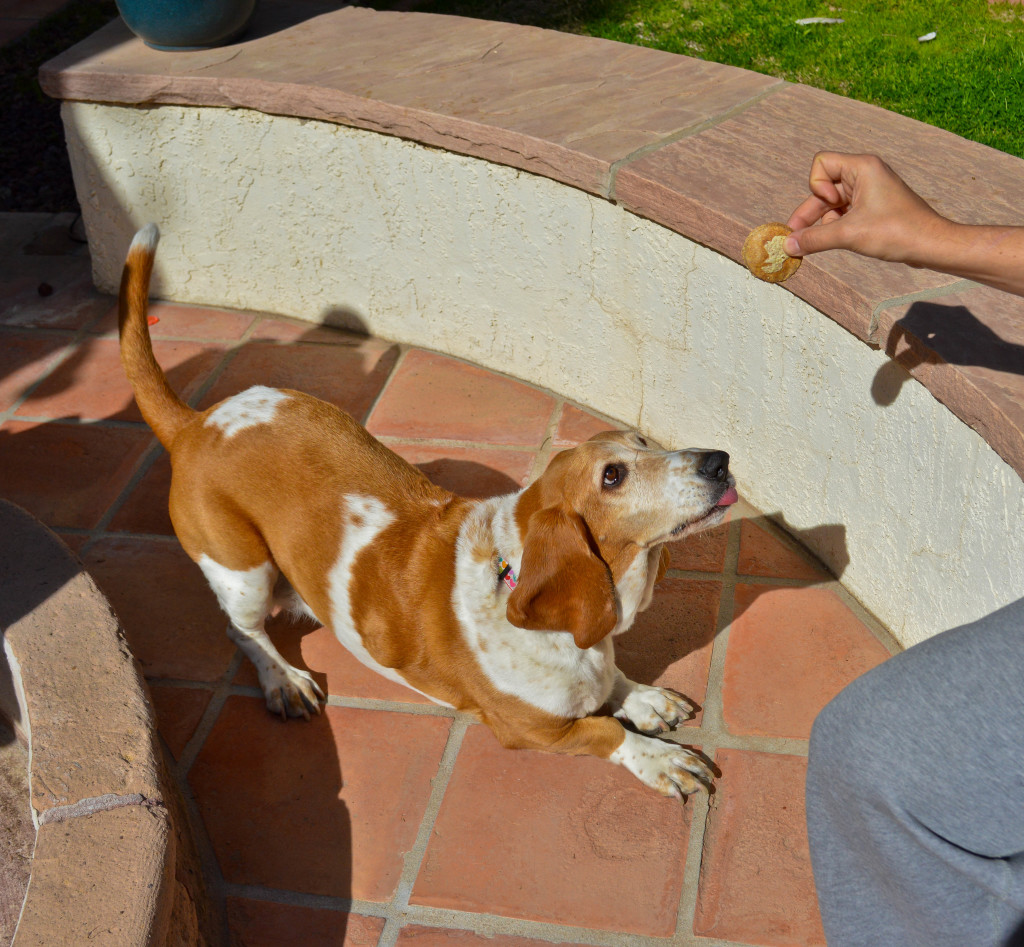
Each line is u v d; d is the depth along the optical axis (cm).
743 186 301
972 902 153
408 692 288
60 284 473
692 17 571
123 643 251
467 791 261
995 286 156
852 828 158
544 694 244
